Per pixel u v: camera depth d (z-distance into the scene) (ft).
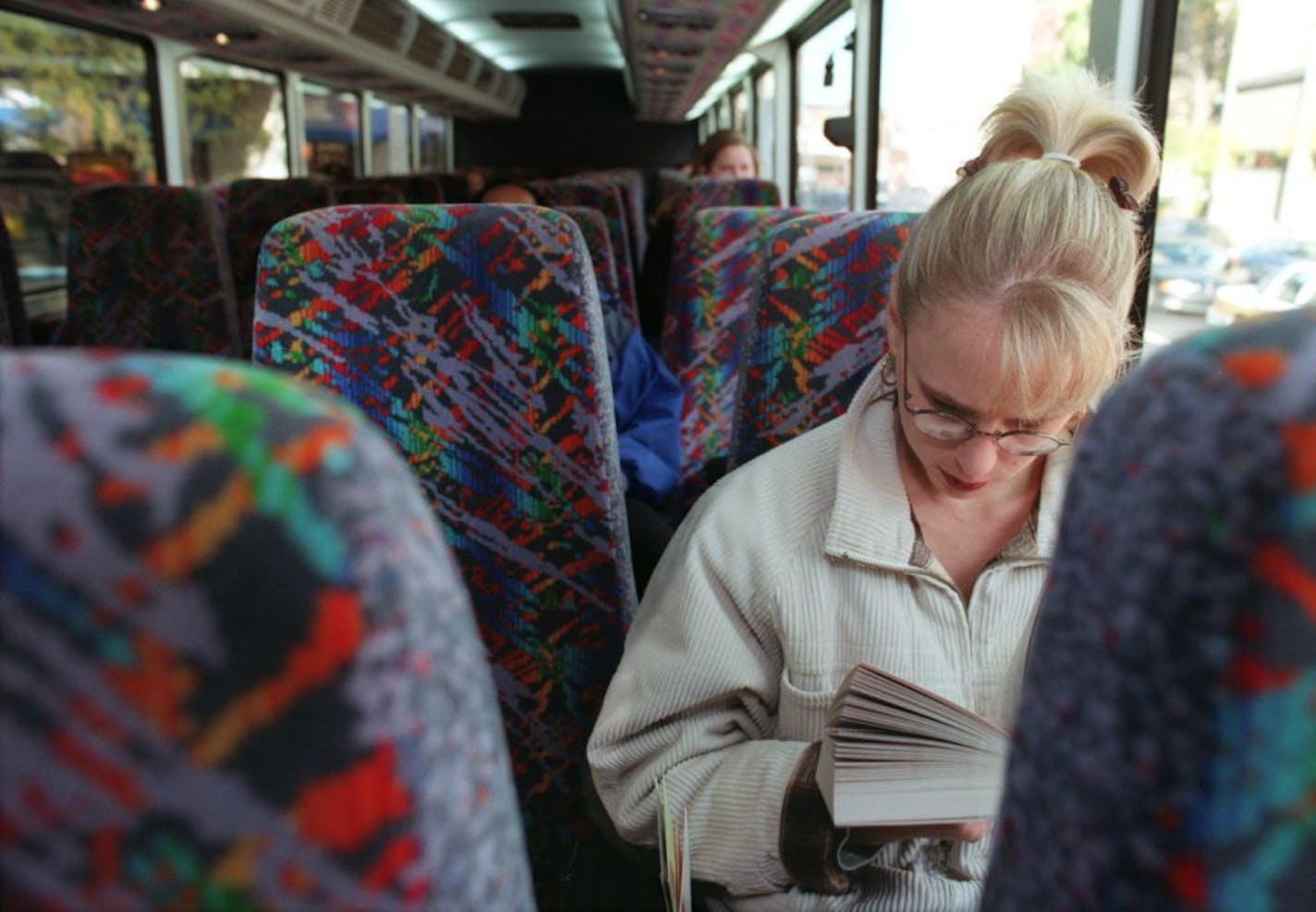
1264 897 0.86
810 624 2.98
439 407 3.93
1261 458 0.78
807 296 4.39
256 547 0.77
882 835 2.32
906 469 3.01
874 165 14.20
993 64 8.50
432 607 0.88
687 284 8.12
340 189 14.69
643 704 3.01
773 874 2.68
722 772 2.83
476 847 0.96
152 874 0.84
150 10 14.25
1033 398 2.40
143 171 17.12
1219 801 0.83
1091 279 2.44
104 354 0.83
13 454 0.75
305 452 0.79
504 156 51.72
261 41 17.44
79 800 0.82
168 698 0.79
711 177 15.01
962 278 2.43
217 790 0.82
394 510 0.85
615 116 51.57
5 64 13.29
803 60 20.42
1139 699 0.88
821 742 2.69
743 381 4.51
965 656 2.96
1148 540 0.87
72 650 0.78
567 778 4.24
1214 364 0.85
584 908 3.90
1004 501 2.97
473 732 0.96
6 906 0.85
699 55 21.66
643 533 5.34
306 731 0.81
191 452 0.77
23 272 13.69
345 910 0.87
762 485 3.17
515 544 4.03
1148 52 6.04
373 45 21.25
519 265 3.81
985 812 2.06
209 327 11.59
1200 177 5.78
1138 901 0.91
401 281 3.85
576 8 28.37
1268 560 0.78
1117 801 0.92
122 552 0.76
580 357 3.86
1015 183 2.45
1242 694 0.80
